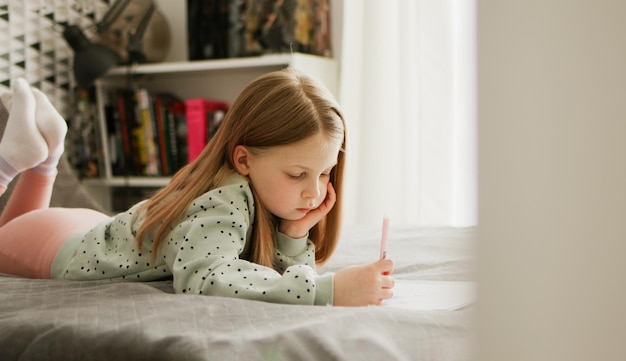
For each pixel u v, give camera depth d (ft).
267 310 2.62
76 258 3.77
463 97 7.80
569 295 1.45
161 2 10.00
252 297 2.90
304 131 3.28
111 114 9.14
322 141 3.32
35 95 5.19
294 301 2.88
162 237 3.40
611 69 1.38
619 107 1.38
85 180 8.93
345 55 8.45
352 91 8.46
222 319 2.50
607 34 1.38
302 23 8.55
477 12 1.48
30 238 4.14
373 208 8.30
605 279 1.42
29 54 8.43
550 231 1.45
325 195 3.54
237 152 3.46
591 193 1.42
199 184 3.45
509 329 1.51
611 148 1.40
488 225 1.51
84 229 4.24
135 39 9.04
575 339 1.46
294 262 3.69
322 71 8.60
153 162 9.12
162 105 9.11
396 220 8.26
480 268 1.53
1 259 4.20
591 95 1.40
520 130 1.45
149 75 9.86
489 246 1.51
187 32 9.38
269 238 3.51
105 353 2.31
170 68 8.91
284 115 3.33
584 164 1.41
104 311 2.64
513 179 1.47
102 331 2.39
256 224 3.47
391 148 8.29
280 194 3.39
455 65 7.82
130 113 9.14
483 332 1.54
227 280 2.97
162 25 9.45
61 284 3.30
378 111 8.29
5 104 5.29
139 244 3.52
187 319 2.49
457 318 2.57
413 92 8.11
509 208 1.48
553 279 1.46
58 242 4.03
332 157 3.39
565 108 1.42
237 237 3.24
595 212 1.42
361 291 2.92
